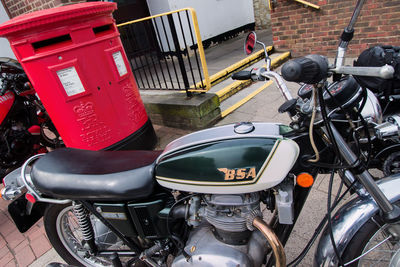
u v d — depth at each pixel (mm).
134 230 1376
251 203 1117
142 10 6734
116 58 2555
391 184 1186
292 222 1146
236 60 5664
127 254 1594
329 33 4961
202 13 7172
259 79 1292
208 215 1197
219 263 1207
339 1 4629
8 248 2434
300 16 5160
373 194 1104
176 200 1350
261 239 1231
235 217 1152
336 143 1035
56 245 1863
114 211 1339
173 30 3338
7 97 2998
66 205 1742
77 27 2207
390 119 1313
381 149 1666
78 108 2418
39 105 3260
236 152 1063
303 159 1136
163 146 3367
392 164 1632
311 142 1047
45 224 1800
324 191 2201
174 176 1172
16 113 3107
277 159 1035
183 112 3502
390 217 1102
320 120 1072
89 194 1287
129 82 2762
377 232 1194
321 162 1183
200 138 1178
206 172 1104
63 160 1465
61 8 2170
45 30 2102
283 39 5609
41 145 3496
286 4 5246
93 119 2508
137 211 1300
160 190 1318
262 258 1229
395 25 4293
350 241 1185
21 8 4375
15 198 1583
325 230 1268
